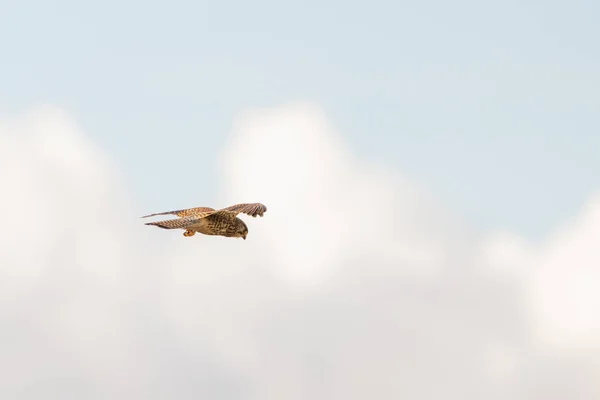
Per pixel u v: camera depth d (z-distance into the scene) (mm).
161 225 25484
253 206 25891
